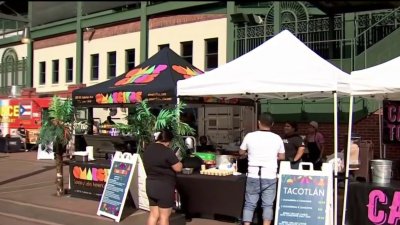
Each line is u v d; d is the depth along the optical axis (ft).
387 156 42.06
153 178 22.06
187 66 39.65
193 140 34.96
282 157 24.39
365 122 45.21
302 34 51.75
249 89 26.84
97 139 40.01
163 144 22.36
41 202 34.30
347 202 24.38
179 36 65.67
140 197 31.09
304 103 50.11
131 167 28.76
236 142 47.60
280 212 23.62
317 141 38.70
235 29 57.98
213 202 27.45
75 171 36.19
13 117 82.38
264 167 23.68
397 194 22.81
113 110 57.00
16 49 98.37
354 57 46.50
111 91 36.68
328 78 24.29
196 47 63.36
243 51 57.21
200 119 55.72
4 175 49.93
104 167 33.99
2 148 79.00
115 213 28.27
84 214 29.94
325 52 50.06
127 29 73.05
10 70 99.86
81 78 81.15
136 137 31.30
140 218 28.71
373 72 24.50
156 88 33.12
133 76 38.65
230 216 27.09
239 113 52.44
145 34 69.62
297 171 23.85
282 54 27.37
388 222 23.00
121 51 74.02
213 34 61.26
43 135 35.78
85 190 35.47
